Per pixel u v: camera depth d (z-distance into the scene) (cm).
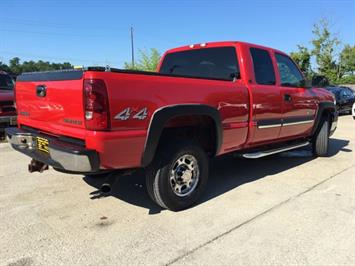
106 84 316
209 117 415
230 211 403
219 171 580
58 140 360
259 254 309
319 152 689
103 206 414
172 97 367
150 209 407
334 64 3575
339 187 496
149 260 298
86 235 341
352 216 392
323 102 662
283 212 402
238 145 476
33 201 428
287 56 587
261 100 488
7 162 617
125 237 338
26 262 293
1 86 945
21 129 439
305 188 490
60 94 352
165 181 381
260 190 479
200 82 399
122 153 336
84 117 323
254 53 500
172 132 408
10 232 345
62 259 298
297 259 301
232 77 489
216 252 312
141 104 341
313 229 358
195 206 418
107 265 290
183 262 296
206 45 523
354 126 1239
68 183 498
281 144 602
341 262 297
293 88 566
